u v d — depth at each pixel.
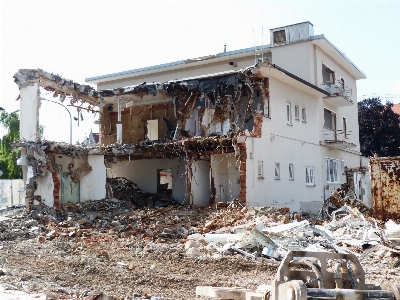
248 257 12.27
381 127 47.50
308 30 29.86
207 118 25.27
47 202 20.42
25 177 20.66
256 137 22.30
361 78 40.47
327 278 6.07
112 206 23.22
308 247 12.77
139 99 29.34
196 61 33.50
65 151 22.19
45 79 21.91
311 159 28.61
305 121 28.08
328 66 32.75
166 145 24.17
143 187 29.98
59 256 11.62
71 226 17.64
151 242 14.28
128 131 30.42
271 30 31.53
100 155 24.83
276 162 24.19
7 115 42.59
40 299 7.07
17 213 19.20
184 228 17.16
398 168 17.31
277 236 13.52
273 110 24.14
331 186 31.48
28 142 20.22
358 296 5.44
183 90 25.94
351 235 14.86
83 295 7.76
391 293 5.57
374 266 11.45
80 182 23.80
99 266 10.28
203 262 11.33
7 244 13.87
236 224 17.72
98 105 27.14
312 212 26.06
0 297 7.15
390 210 17.30
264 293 6.03
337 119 34.53
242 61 32.47
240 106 24.31
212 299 7.79
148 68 35.19
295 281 5.20
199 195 25.08
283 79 24.95
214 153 23.70
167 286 8.96
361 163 40.03
